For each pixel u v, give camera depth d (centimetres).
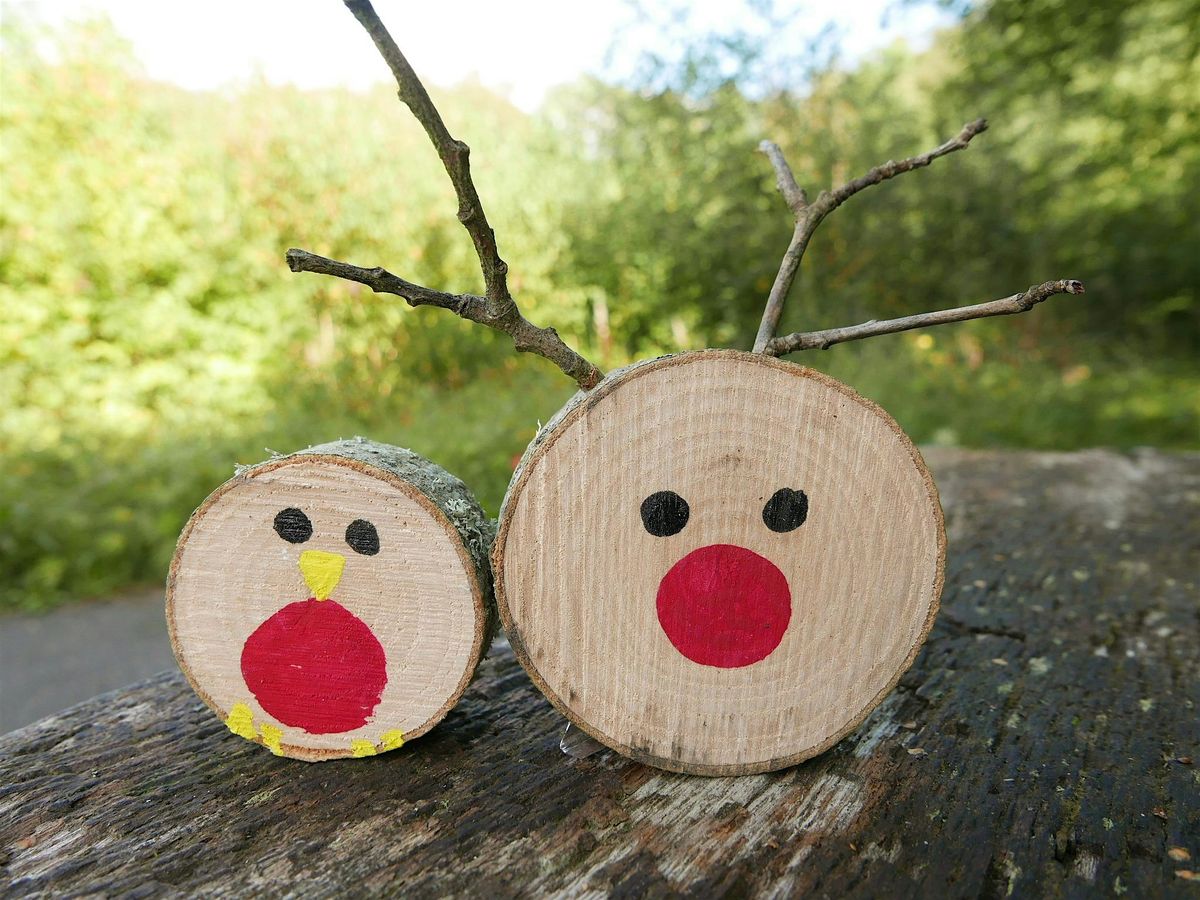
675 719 19
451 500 19
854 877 16
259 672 19
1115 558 34
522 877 16
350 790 19
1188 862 16
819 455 17
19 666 45
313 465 18
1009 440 76
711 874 16
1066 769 19
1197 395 97
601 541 18
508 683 24
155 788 19
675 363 17
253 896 15
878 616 18
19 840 17
